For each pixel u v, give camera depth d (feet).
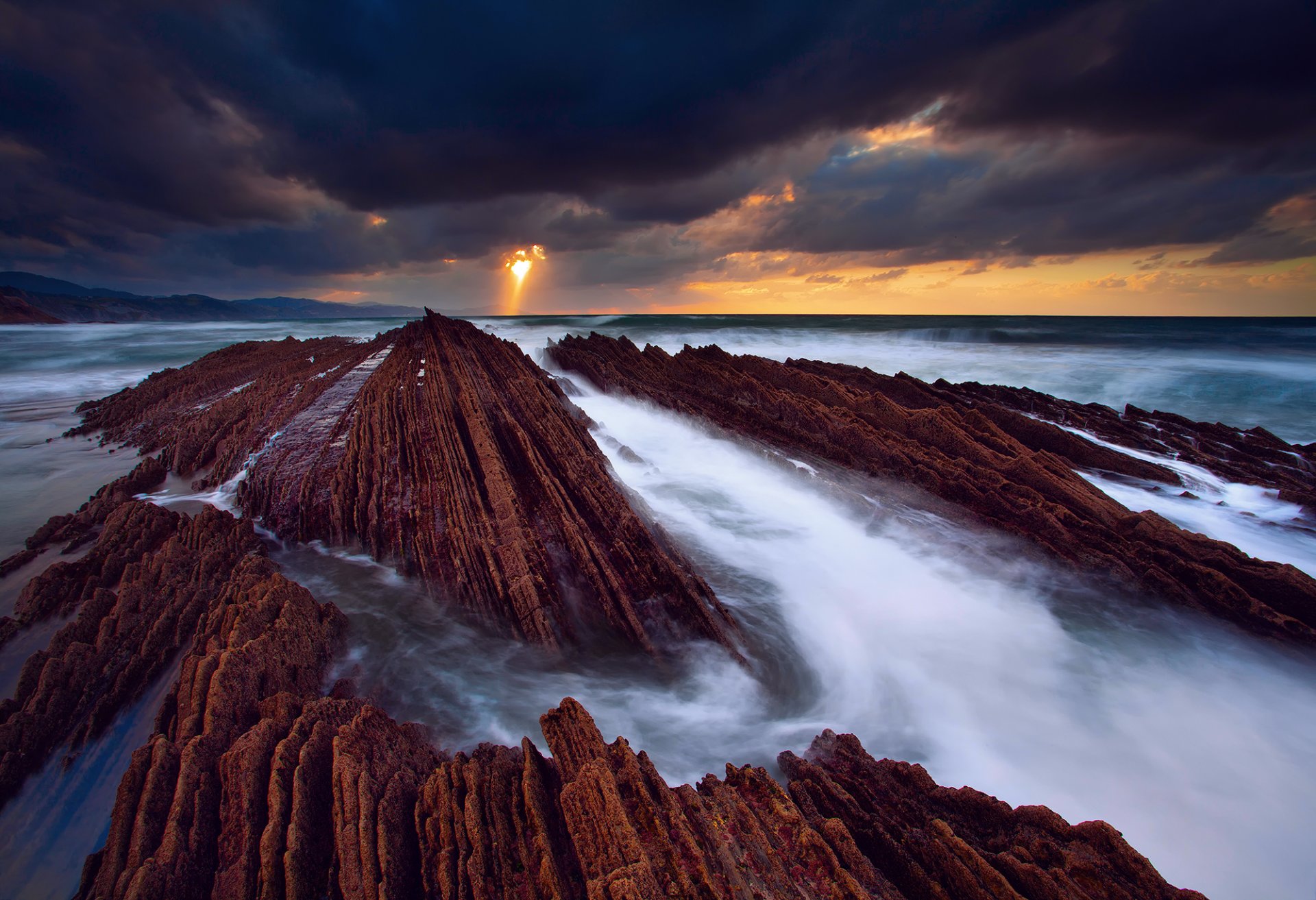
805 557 33.12
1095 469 44.27
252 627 19.08
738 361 71.56
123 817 12.97
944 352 116.78
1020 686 23.30
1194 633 26.07
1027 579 29.96
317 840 12.63
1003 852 12.79
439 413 44.45
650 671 23.06
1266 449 46.37
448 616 25.08
